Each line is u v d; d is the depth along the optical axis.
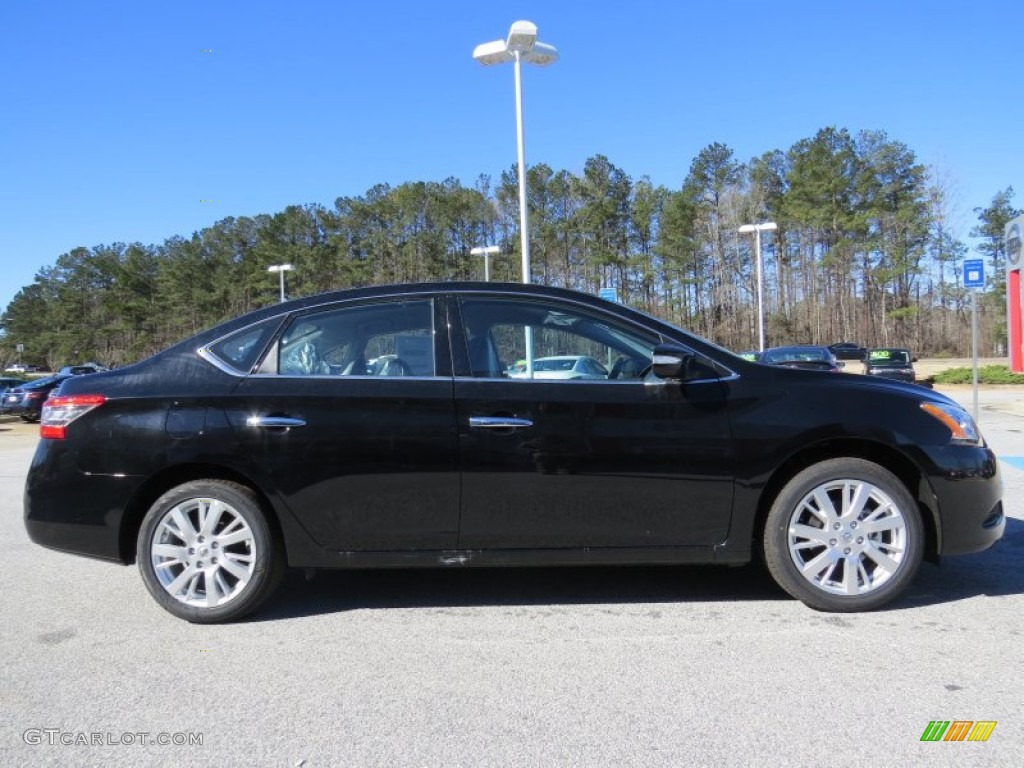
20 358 95.00
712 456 3.92
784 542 3.97
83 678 3.39
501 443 3.91
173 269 83.56
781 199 66.62
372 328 4.18
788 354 20.27
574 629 3.89
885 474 3.95
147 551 4.04
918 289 67.31
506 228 70.31
